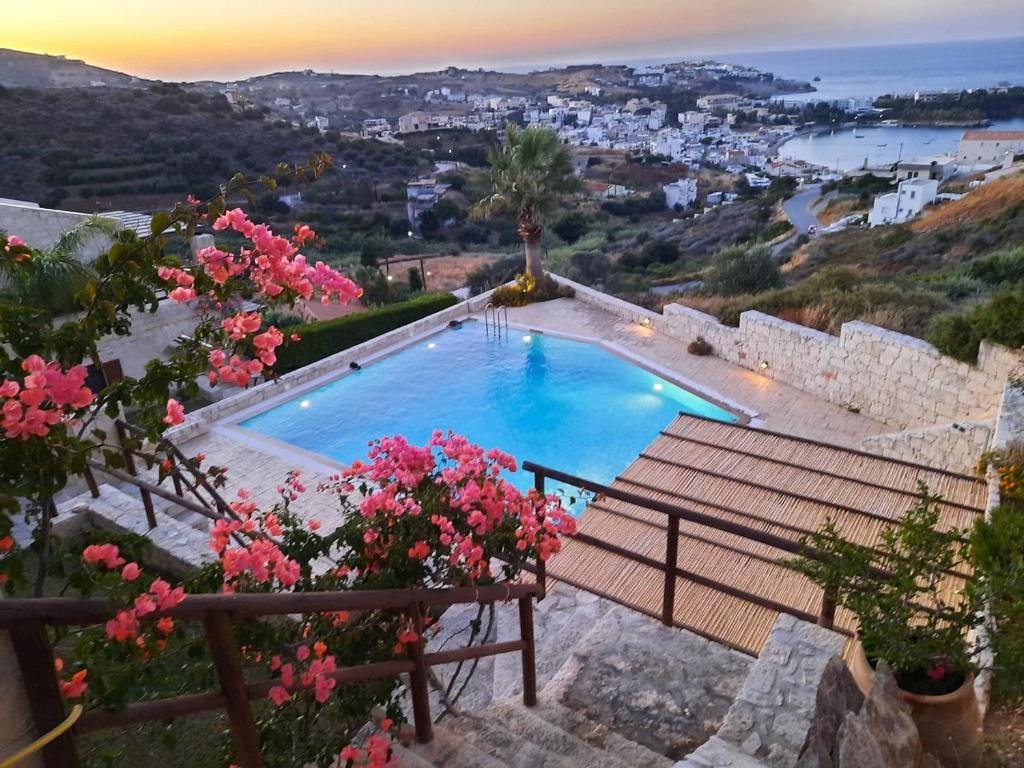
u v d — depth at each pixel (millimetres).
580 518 6805
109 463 1781
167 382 1959
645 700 3691
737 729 2830
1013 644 2764
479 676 4344
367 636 2744
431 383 13930
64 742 1342
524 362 14648
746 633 4969
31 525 5520
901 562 3008
